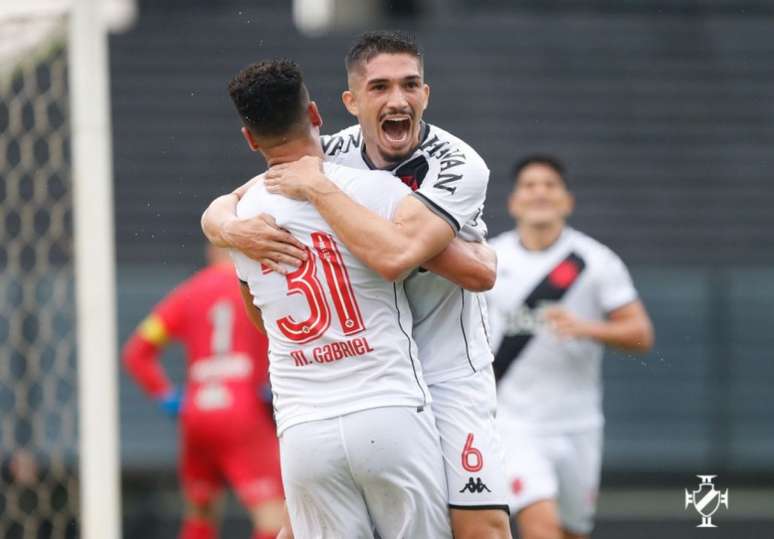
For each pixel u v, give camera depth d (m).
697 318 42.09
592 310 29.41
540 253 29.31
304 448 17.06
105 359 25.06
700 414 41.59
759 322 42.00
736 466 41.19
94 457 24.95
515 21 53.25
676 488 40.56
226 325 31.08
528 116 49.94
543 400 28.62
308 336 17.00
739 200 47.69
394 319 17.11
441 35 52.88
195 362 31.22
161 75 50.12
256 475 30.72
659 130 49.72
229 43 51.56
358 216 16.59
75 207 25.39
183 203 46.50
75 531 29.61
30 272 34.94
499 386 28.77
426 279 17.83
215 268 31.62
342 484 17.19
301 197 16.95
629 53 52.19
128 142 48.03
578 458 28.95
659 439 41.31
